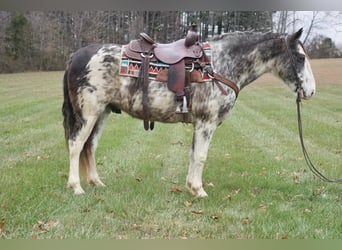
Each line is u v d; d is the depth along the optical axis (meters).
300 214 3.91
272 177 5.18
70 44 34.44
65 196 4.19
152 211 3.91
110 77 4.13
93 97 4.16
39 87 20.64
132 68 4.06
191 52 4.09
